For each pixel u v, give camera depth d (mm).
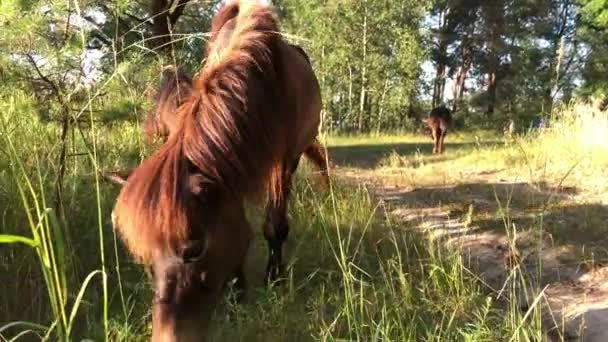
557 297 3881
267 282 3789
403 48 25625
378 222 5133
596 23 22094
